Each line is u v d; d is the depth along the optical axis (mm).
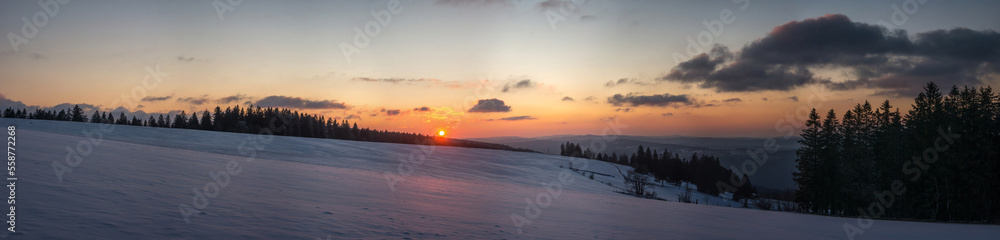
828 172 53219
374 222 8695
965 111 47344
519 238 8469
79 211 6672
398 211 11102
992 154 44500
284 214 8672
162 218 6859
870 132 53844
